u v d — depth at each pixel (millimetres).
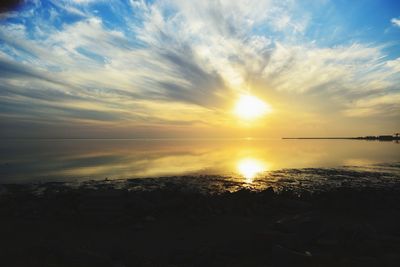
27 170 38594
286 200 18625
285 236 11141
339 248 10422
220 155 72875
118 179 31031
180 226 14453
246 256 10102
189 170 39969
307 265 8766
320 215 15398
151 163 50062
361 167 42156
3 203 18344
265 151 93375
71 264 8516
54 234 13070
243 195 20422
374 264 8695
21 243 11625
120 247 11406
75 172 37062
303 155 72375
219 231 13625
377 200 18359
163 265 9352
